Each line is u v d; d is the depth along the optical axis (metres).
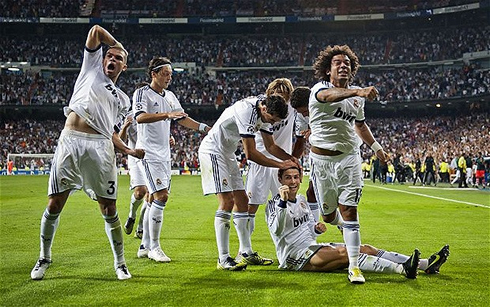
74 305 3.93
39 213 11.68
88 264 5.66
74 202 14.73
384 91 49.75
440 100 46.56
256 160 5.36
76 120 4.98
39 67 53.31
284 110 5.21
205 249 6.83
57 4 55.34
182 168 45.34
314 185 5.31
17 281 4.79
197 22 54.00
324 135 5.05
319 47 55.00
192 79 54.38
